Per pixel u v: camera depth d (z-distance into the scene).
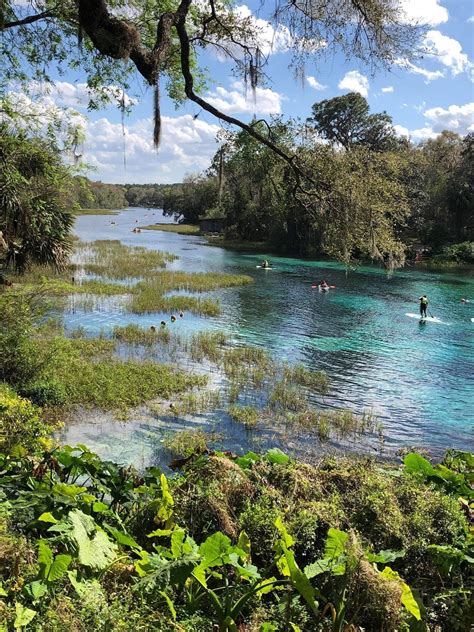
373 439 10.91
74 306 22.56
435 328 22.12
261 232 61.47
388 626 2.85
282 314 23.97
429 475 4.60
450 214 53.50
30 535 3.30
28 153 13.95
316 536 3.57
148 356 15.80
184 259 45.25
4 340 11.30
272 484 4.12
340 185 7.46
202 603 3.08
